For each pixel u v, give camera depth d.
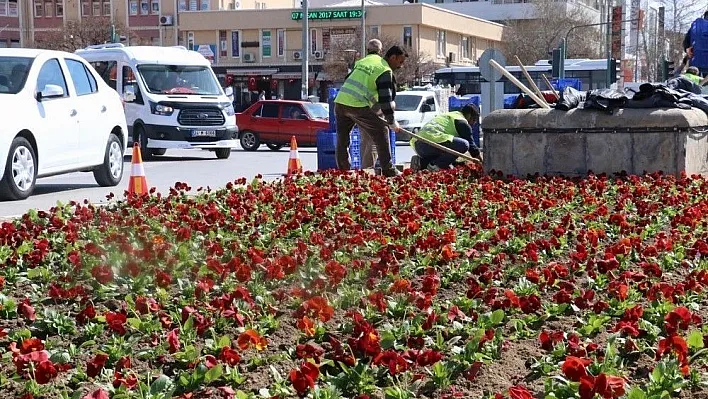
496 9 107.31
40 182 18.09
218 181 18.38
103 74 26.52
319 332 5.68
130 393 4.61
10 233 8.84
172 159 26.44
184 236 8.43
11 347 5.12
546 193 12.19
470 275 7.27
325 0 106.50
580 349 5.02
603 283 6.89
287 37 82.88
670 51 71.62
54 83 15.44
